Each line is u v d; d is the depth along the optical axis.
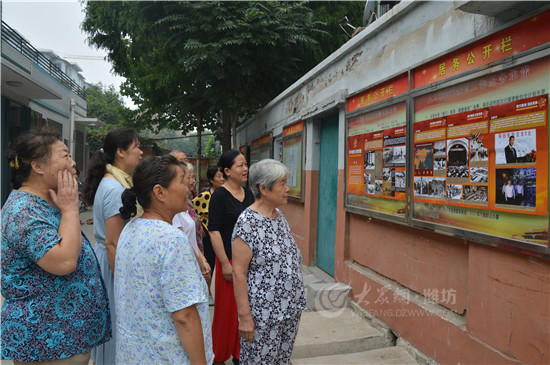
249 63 8.61
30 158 1.72
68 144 16.02
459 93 2.63
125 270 1.59
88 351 1.83
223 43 7.98
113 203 2.24
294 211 6.90
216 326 3.10
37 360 1.66
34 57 12.30
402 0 3.30
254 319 2.18
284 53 9.11
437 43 2.92
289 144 7.07
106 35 11.87
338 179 4.75
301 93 6.35
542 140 2.00
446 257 2.89
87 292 1.82
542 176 2.00
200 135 14.63
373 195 3.84
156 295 1.53
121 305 1.60
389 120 3.54
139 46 10.85
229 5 8.40
